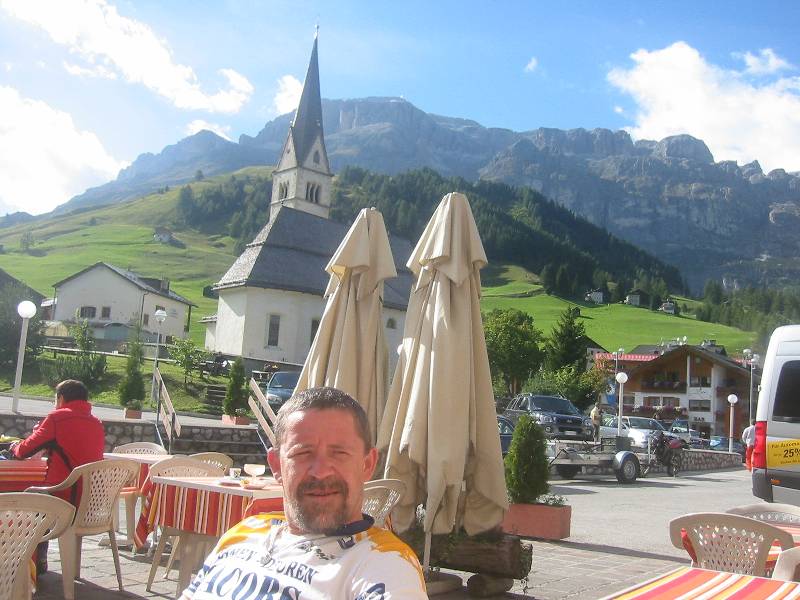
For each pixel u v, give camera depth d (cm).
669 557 979
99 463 638
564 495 1778
